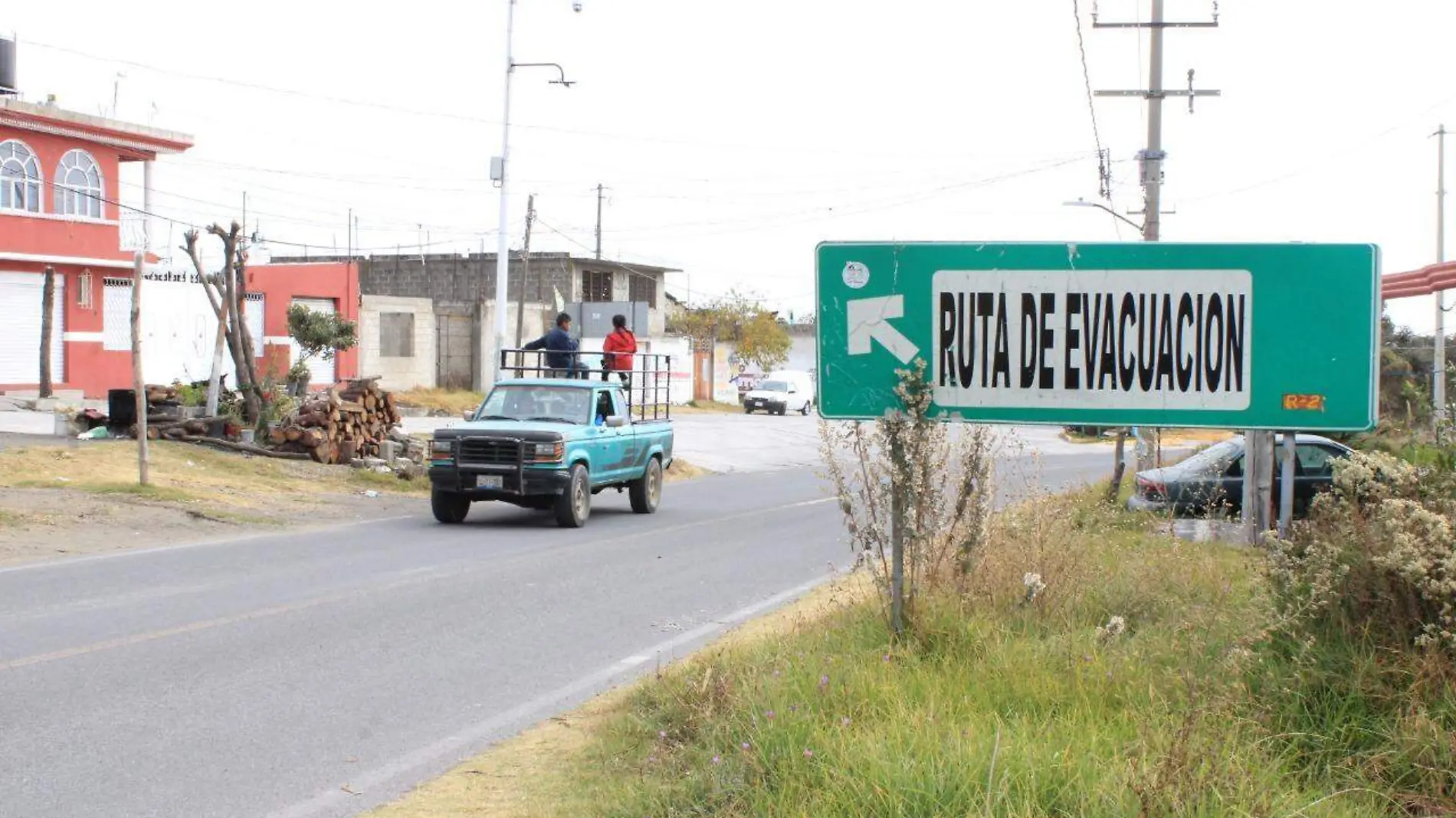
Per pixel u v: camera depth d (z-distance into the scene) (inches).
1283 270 292.7
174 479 737.6
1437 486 279.4
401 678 332.2
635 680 333.1
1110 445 1921.8
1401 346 1434.5
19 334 1301.7
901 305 305.1
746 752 221.6
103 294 1387.8
